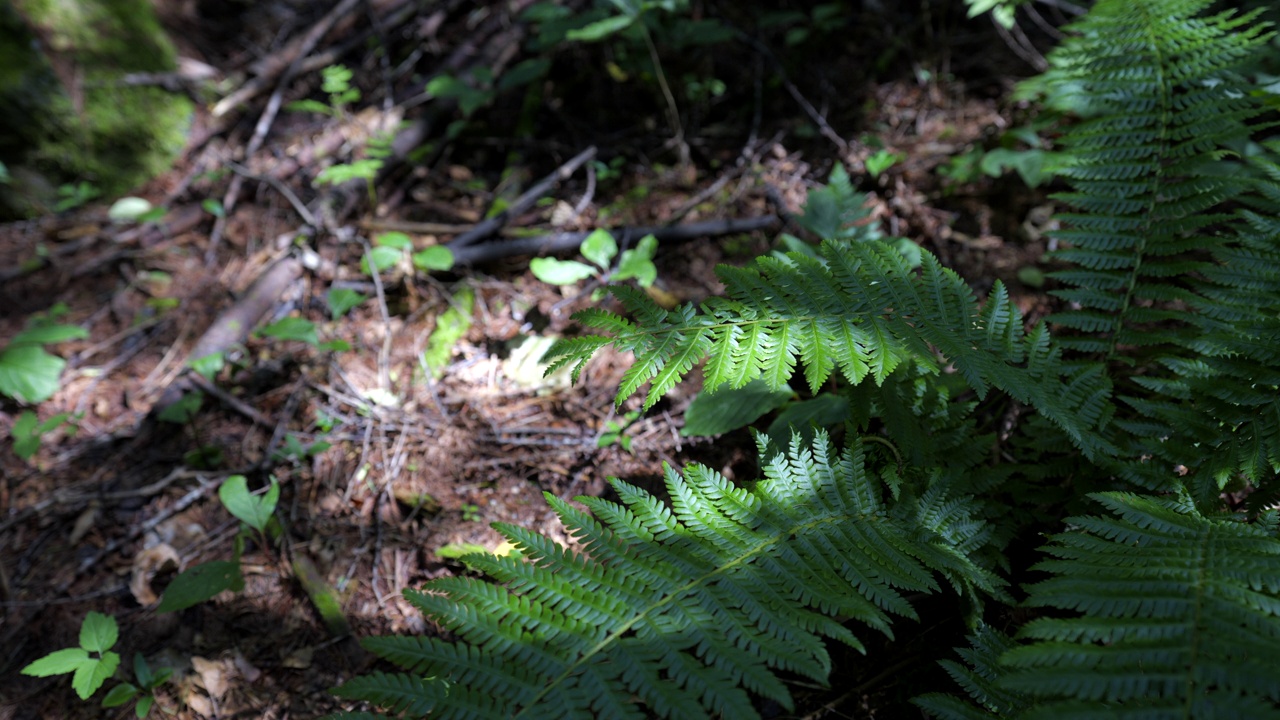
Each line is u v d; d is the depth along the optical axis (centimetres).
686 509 179
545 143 467
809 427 247
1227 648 129
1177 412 201
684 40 450
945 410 216
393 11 578
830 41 486
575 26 444
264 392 351
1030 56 438
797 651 146
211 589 254
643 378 178
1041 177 342
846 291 194
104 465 332
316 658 258
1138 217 227
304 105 462
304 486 308
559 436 310
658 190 426
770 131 446
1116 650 133
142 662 249
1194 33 234
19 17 469
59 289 429
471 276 387
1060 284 319
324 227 417
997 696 169
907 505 191
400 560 281
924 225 362
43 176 476
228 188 472
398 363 353
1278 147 240
